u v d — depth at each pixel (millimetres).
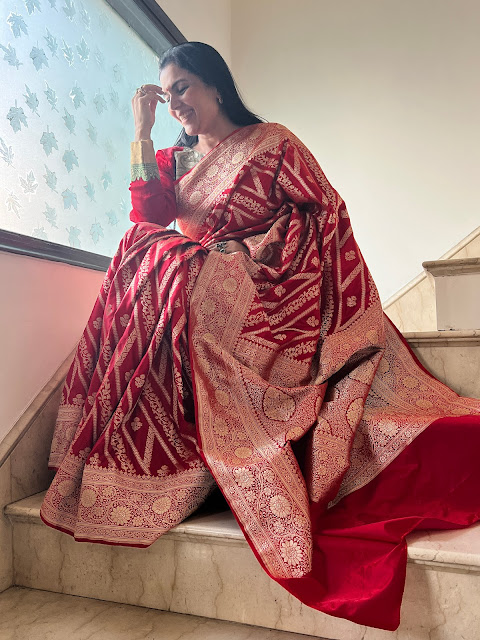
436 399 1355
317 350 1391
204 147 1750
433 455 1114
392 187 2793
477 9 2727
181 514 1096
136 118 1686
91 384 1299
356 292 1454
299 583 902
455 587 910
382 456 1144
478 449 1094
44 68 1650
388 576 875
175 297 1269
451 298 1691
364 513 1104
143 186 1617
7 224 1459
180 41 2410
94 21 1938
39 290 1450
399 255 2764
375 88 2852
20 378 1359
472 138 2699
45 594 1172
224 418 1176
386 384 1410
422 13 2805
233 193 1543
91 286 1703
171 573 1089
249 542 986
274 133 1587
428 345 1521
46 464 1400
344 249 1499
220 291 1319
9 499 1257
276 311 1362
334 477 1074
